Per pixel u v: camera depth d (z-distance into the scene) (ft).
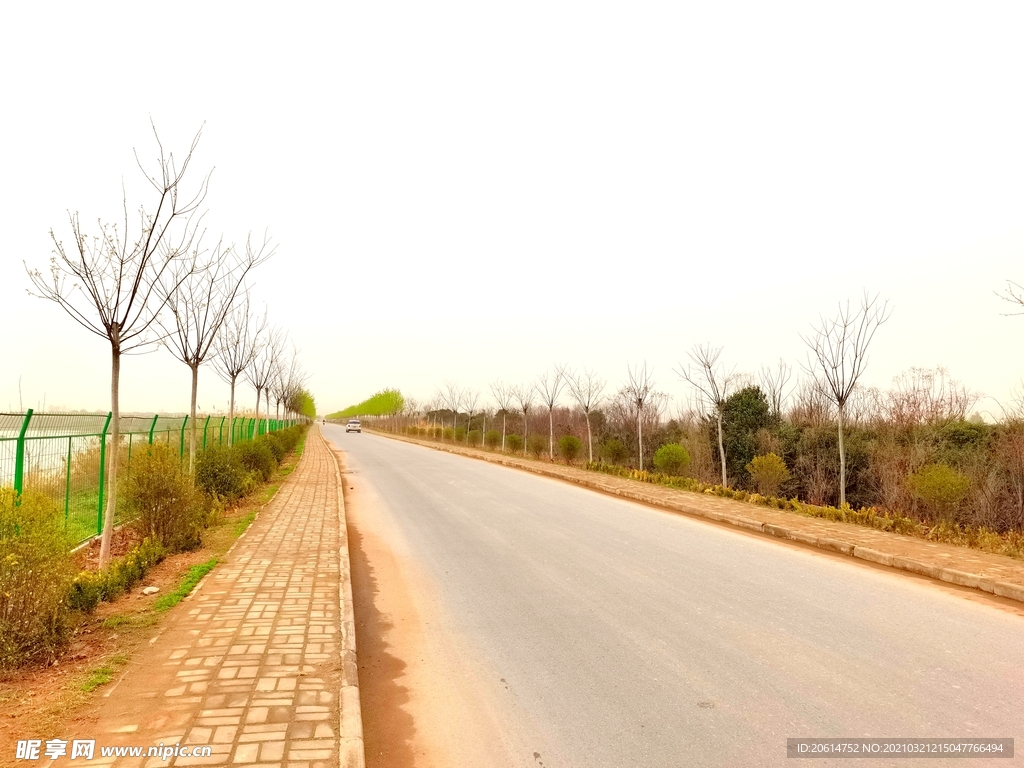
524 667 15.60
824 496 54.54
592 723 12.65
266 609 18.90
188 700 12.62
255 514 37.55
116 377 22.22
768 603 20.57
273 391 106.73
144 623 17.49
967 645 16.67
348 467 74.95
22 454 22.76
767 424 67.00
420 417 204.85
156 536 26.68
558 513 40.14
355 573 25.18
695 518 38.52
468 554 28.43
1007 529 38.96
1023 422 42.47
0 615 14.10
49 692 13.03
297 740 11.05
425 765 11.17
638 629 18.20
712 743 11.76
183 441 42.27
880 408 58.29
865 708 13.08
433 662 16.02
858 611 19.67
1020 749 11.37
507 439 104.22
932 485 35.37
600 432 91.56
